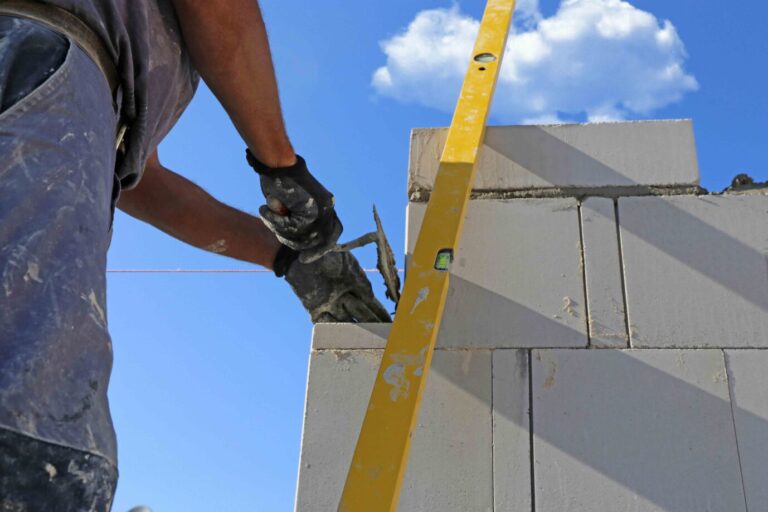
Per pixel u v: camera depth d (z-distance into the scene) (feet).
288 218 7.88
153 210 8.45
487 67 9.98
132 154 5.15
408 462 7.88
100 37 4.60
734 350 8.10
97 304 3.72
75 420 3.34
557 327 8.41
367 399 8.20
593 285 8.59
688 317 8.32
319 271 8.89
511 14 10.70
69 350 3.45
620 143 9.38
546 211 9.07
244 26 6.02
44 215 3.64
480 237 8.98
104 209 4.09
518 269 8.75
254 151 7.30
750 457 7.58
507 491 7.68
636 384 8.03
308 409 8.20
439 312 7.61
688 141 9.30
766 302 8.31
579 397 8.04
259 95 6.50
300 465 7.95
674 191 9.07
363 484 6.49
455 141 9.09
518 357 8.30
